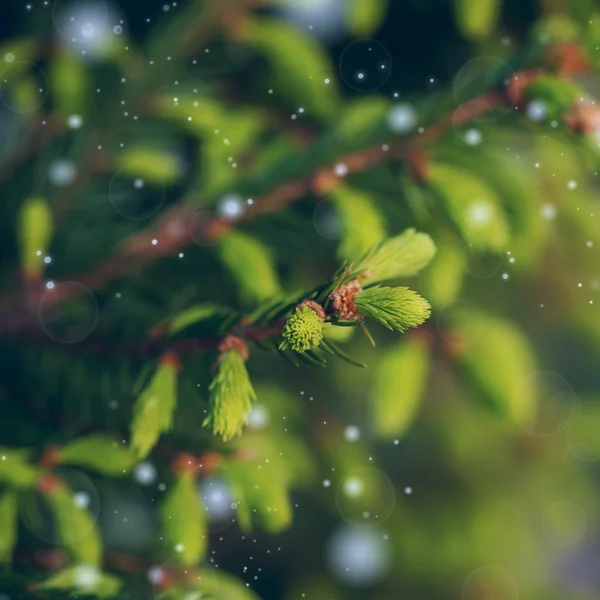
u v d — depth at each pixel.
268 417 1.04
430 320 1.02
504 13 1.09
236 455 0.94
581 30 0.94
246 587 0.94
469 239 0.95
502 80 0.93
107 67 1.04
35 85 1.05
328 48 1.10
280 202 0.98
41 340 0.98
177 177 1.05
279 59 1.06
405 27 1.11
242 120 1.06
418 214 0.96
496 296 1.13
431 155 0.97
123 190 1.04
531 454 1.30
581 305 1.15
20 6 1.08
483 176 0.97
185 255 1.00
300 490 1.12
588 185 1.10
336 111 1.07
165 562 0.93
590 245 1.05
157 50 1.06
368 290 0.83
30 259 0.98
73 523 0.93
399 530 1.19
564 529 1.32
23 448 0.95
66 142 1.04
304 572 1.15
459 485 1.27
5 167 1.04
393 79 1.11
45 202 1.02
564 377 1.32
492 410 1.02
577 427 1.30
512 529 1.27
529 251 1.00
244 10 1.06
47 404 0.98
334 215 0.99
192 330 0.88
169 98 1.05
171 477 0.93
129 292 1.00
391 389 1.02
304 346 0.82
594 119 0.92
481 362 1.02
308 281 1.02
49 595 0.89
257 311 0.87
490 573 1.23
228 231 0.99
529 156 1.06
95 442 0.94
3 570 0.91
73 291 1.00
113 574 0.94
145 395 0.89
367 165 0.97
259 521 0.94
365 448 1.13
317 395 1.12
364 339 1.05
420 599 1.20
